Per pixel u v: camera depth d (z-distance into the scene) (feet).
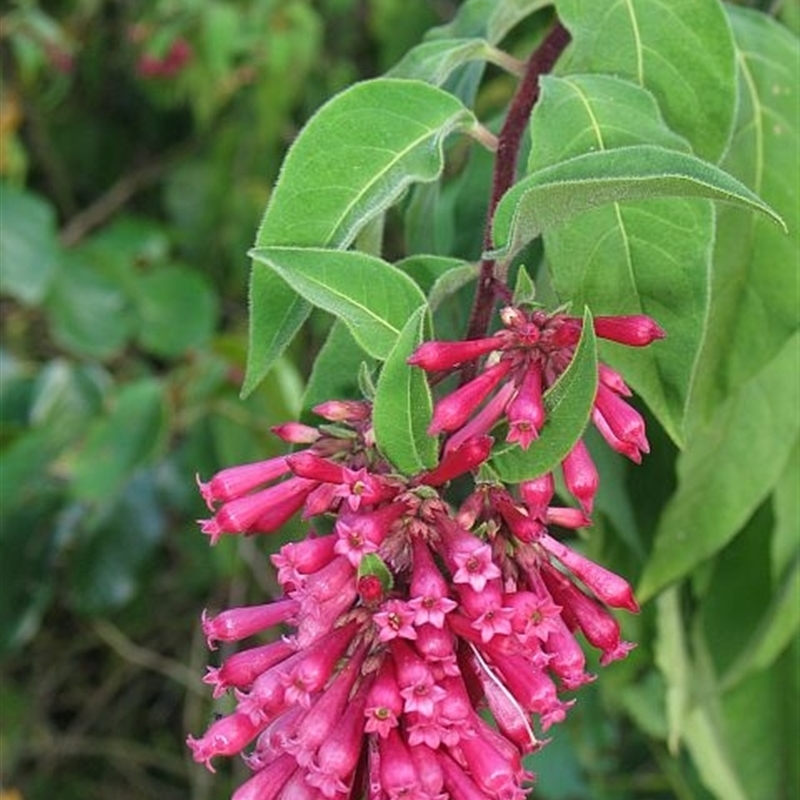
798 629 1.57
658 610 1.44
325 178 1.02
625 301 1.05
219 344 2.29
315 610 0.89
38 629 3.10
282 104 2.99
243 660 0.94
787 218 1.22
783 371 1.31
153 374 3.09
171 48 2.89
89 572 2.59
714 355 1.23
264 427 2.33
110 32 3.37
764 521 1.49
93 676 3.24
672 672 1.46
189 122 3.41
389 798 0.89
